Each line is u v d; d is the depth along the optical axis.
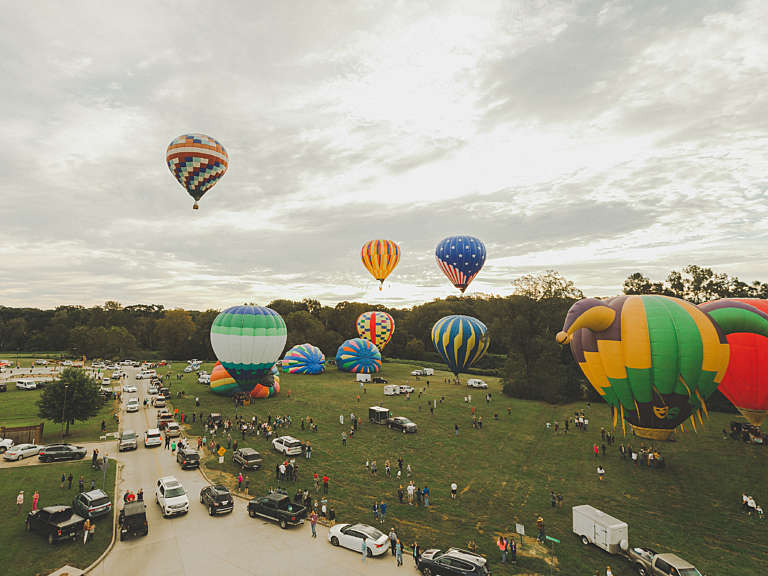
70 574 16.78
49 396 37.47
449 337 58.62
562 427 42.09
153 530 20.75
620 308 27.86
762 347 28.77
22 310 159.12
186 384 64.31
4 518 21.38
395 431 40.16
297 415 45.19
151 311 175.50
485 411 48.62
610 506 25.02
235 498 24.97
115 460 30.97
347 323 121.75
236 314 46.66
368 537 19.02
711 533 21.95
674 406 26.61
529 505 25.02
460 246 57.41
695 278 72.69
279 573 17.27
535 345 58.81
